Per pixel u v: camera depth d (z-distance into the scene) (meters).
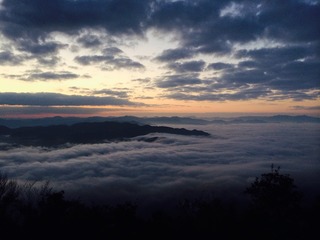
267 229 10.22
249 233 9.91
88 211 10.23
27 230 9.10
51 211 9.72
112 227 9.77
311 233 10.09
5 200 9.95
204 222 10.37
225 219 10.38
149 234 9.78
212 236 9.81
